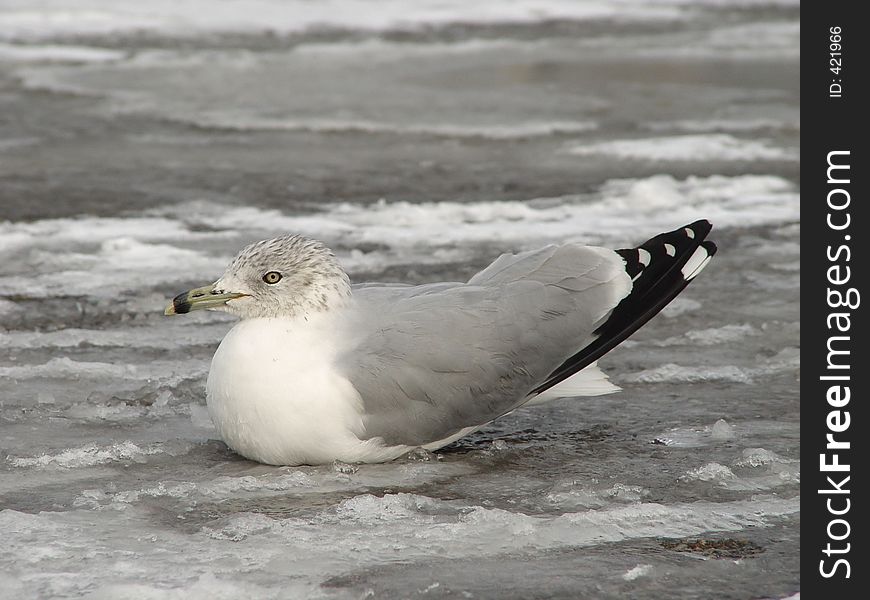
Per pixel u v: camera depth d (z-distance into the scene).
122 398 10.66
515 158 21.36
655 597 7.20
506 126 23.88
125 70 28.80
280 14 36.81
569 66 30.70
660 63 31.30
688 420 10.36
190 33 33.66
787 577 7.48
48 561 7.50
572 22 37.78
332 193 18.86
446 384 9.16
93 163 20.34
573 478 9.07
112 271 14.66
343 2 39.06
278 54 31.41
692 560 7.70
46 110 24.47
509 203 17.97
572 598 7.18
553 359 9.55
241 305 9.02
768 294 14.09
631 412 10.55
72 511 8.34
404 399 9.05
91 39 32.38
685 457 9.52
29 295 13.71
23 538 7.82
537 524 8.14
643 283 9.91
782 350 12.11
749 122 24.33
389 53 31.94
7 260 15.03
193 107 25.16
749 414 10.49
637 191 18.78
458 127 23.77
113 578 7.28
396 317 9.28
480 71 29.75
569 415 10.51
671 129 23.72
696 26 37.66
